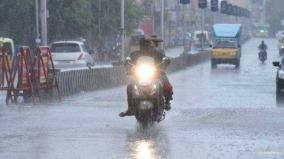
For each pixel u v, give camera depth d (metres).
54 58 64.25
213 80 59.19
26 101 36.25
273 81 57.88
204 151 19.12
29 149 19.28
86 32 97.75
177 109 32.06
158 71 25.70
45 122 26.12
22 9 91.62
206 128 24.55
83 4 95.88
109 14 106.81
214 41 95.25
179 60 81.25
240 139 21.64
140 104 24.64
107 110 31.39
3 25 93.38
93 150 19.17
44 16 51.84
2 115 28.83
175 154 18.55
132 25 112.69
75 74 43.50
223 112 30.67
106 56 105.19
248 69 83.00
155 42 26.41
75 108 32.41
